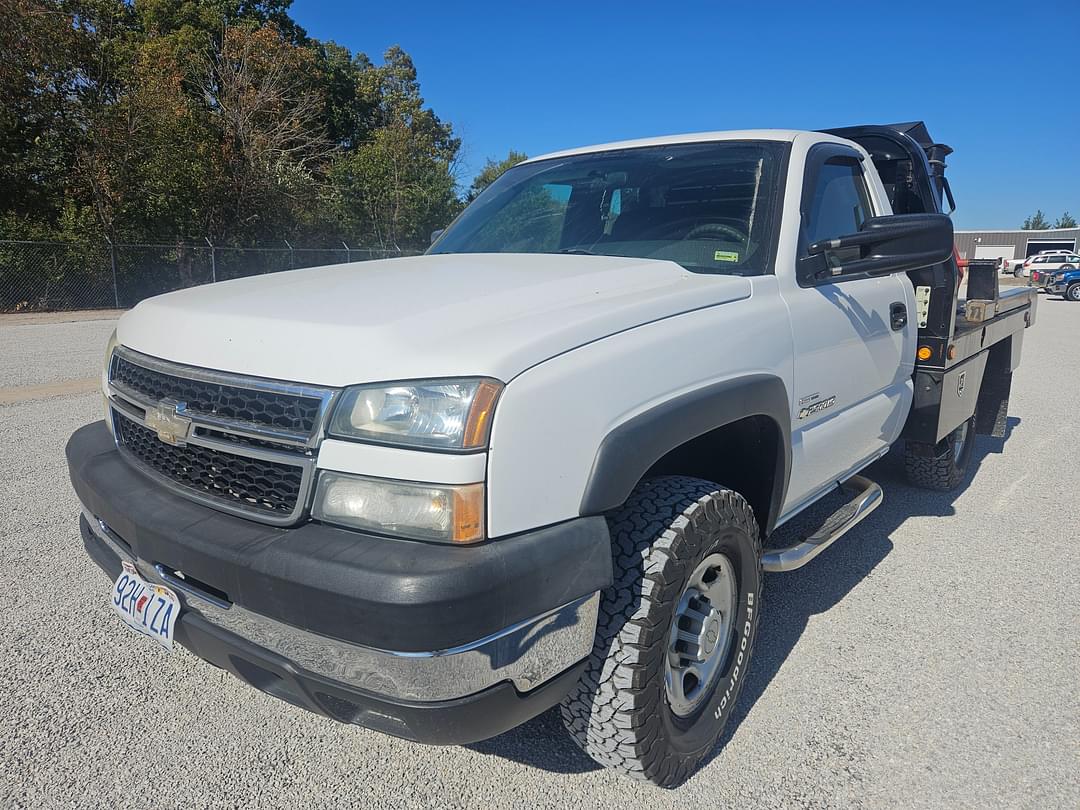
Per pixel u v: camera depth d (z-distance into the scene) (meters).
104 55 22.72
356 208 30.39
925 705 2.64
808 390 2.77
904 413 3.87
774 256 2.71
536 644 1.71
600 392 1.84
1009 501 4.87
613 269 2.41
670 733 2.11
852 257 2.92
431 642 1.52
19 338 13.41
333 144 35.25
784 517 2.96
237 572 1.70
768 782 2.26
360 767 2.32
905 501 4.86
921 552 4.03
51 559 3.74
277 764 2.33
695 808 2.16
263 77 27.58
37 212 22.02
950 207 5.55
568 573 1.73
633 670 1.96
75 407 7.18
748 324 2.41
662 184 3.10
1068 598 3.48
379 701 1.61
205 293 2.43
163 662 2.88
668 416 1.98
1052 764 2.33
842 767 2.33
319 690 1.70
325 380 1.74
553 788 2.24
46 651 2.93
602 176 3.30
